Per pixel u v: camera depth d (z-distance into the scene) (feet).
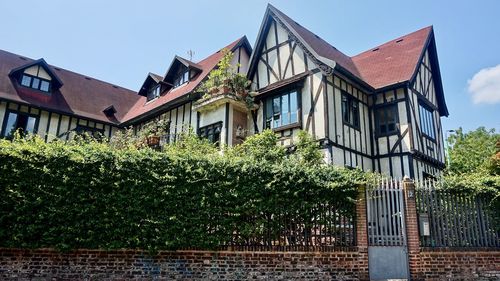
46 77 65.00
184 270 23.30
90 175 22.93
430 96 55.62
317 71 44.73
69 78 74.02
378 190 27.32
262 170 25.49
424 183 28.94
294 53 48.14
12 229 21.38
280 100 48.21
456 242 27.55
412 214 26.89
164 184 23.82
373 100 50.98
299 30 51.62
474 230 28.32
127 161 23.62
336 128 43.47
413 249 26.18
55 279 21.62
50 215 21.86
